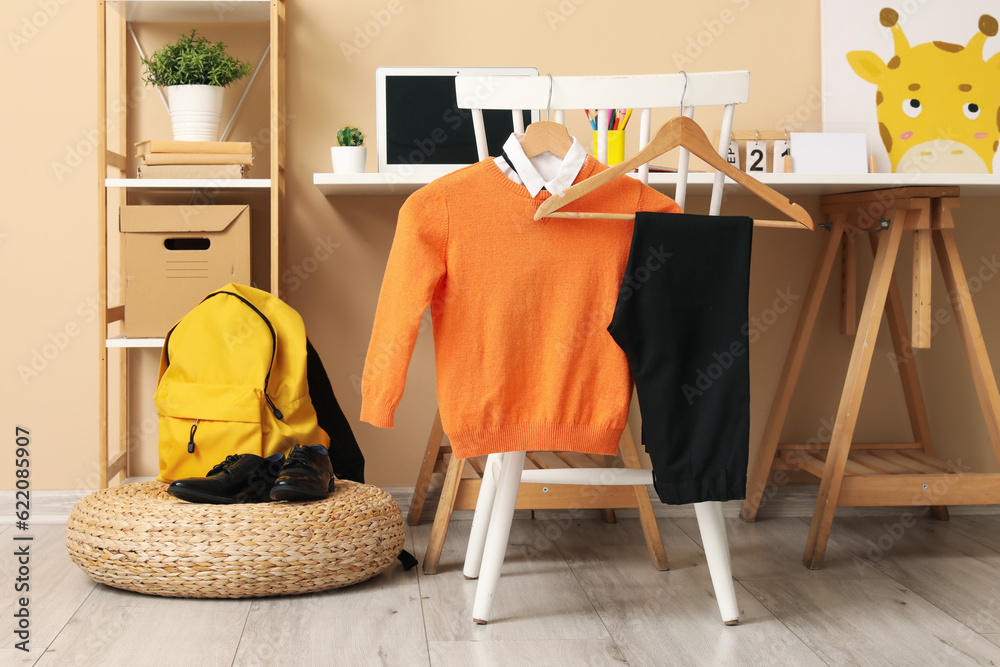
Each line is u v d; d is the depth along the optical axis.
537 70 1.84
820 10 2.05
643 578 1.58
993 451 2.14
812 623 1.36
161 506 1.43
